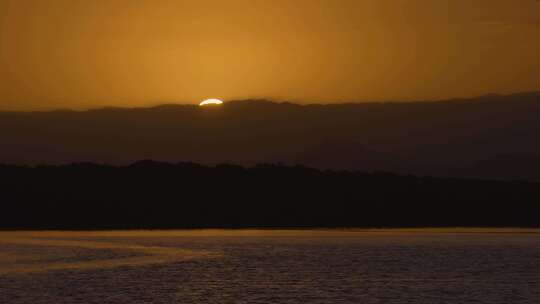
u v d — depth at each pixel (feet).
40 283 581.53
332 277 623.36
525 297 514.68
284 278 615.98
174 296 515.09
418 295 520.42
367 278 616.80
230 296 515.09
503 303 490.49
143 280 601.21
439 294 525.34
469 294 526.57
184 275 636.89
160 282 588.09
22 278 615.57
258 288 553.64
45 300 498.28
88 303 486.79
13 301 494.59
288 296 514.68
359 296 514.68
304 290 543.80
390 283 585.63
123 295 519.60
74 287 558.15
